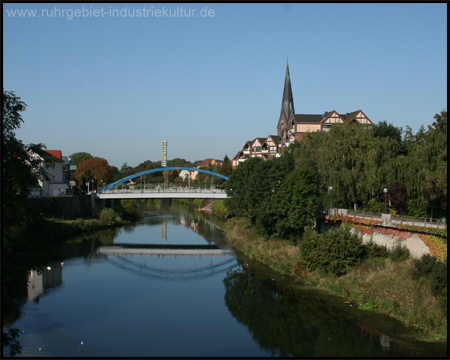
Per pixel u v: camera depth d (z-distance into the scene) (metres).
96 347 26.08
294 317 30.31
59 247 58.47
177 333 28.39
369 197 45.22
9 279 19.95
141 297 36.44
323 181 47.97
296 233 48.06
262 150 119.06
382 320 28.30
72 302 34.94
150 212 114.81
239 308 32.91
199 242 63.62
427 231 30.30
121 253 55.44
